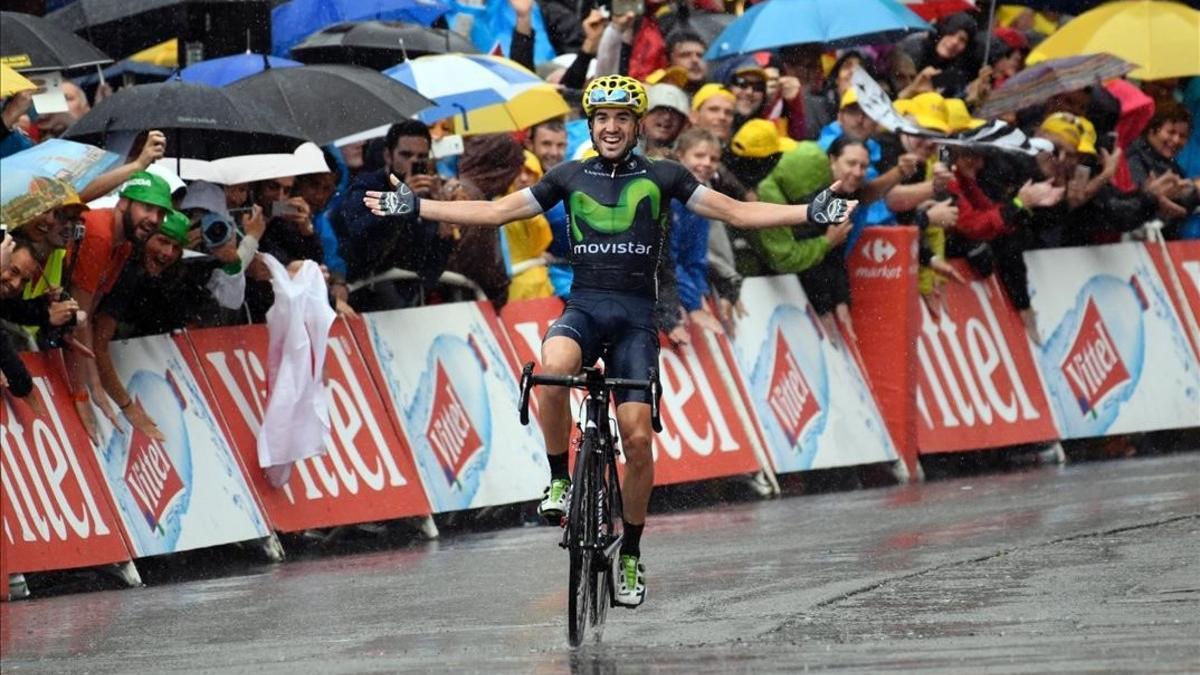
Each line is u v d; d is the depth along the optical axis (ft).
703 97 123.44
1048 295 142.92
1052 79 137.80
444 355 115.75
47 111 108.06
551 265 121.80
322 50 123.44
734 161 122.62
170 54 134.92
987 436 137.39
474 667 65.82
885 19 131.75
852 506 117.08
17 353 95.20
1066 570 83.05
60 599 94.79
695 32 132.57
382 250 111.45
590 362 75.20
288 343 107.24
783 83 131.64
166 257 98.37
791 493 128.57
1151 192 145.89
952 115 133.59
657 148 120.88
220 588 94.94
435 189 111.14
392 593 88.43
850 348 132.46
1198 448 150.00
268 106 105.40
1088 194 142.82
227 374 106.11
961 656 62.90
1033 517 104.53
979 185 136.87
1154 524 96.78
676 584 86.22
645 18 134.41
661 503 123.34
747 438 125.39
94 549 97.96
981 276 139.13
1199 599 72.95
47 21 112.06
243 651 73.36
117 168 96.99
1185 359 149.69
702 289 123.65
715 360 124.77
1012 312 140.46
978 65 147.02
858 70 123.54
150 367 103.24
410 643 72.79
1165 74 145.28
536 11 141.18
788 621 73.36
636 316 75.20
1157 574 80.07
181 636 78.89
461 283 116.98
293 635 77.00
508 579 91.40
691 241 122.31
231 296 103.50
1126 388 146.10
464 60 119.75
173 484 102.53
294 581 95.76
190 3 119.14
